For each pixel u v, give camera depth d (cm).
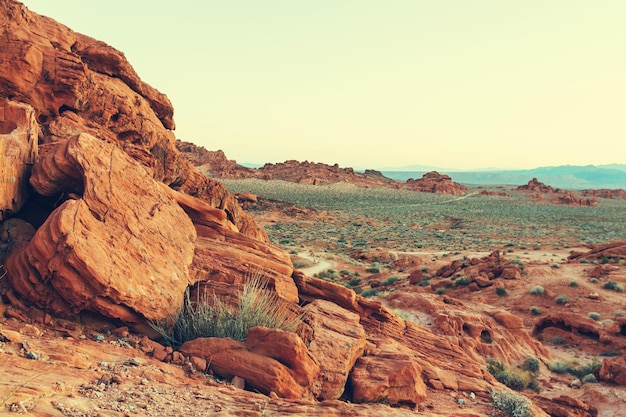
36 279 965
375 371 1220
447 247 8062
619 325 3025
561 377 2483
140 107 2231
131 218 1125
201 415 730
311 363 1053
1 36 1661
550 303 3906
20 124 1209
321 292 1584
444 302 3152
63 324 984
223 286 1254
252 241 1585
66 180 1166
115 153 1205
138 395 755
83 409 646
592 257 5272
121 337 1030
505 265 4628
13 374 696
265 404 832
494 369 2269
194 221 1531
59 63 1766
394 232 10388
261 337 1039
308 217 12150
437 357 1609
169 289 1127
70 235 946
